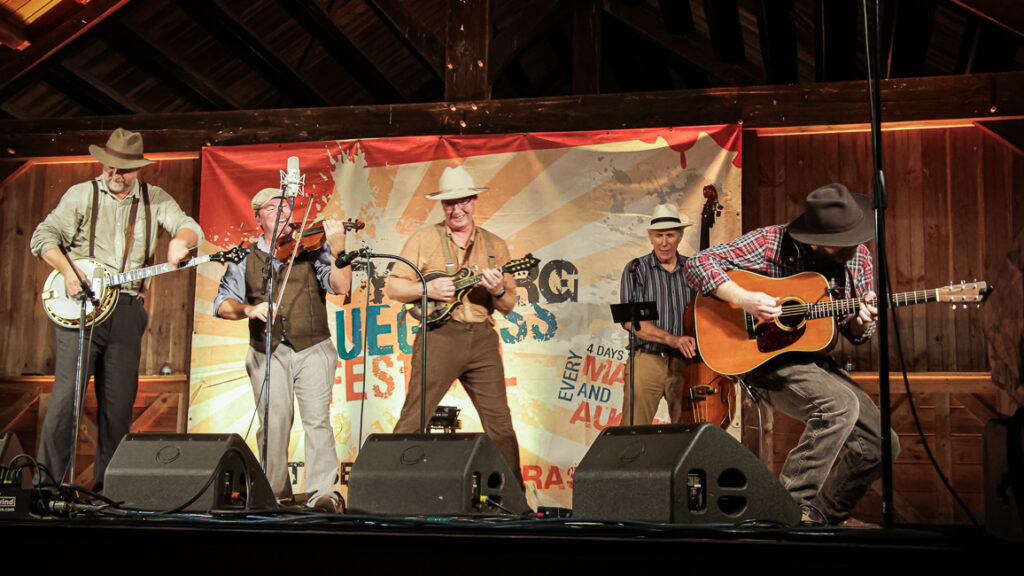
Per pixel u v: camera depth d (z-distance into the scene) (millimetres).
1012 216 6000
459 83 5961
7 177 6273
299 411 5445
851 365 5895
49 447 4957
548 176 5668
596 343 5445
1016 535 2141
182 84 8234
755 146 5625
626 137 5648
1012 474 2160
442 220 5695
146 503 3082
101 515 2840
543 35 6223
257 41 7773
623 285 5480
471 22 6031
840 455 5664
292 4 7625
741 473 2684
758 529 2350
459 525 2396
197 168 6207
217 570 2303
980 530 2568
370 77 8828
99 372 5121
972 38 6609
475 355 5379
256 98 8719
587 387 5414
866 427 3861
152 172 6891
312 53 8336
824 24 6207
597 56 7449
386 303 5609
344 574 2244
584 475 2758
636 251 5508
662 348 5359
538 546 2158
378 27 8242
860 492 3893
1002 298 2402
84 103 8039
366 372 5566
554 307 5516
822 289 4156
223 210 5891
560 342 5473
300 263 5469
